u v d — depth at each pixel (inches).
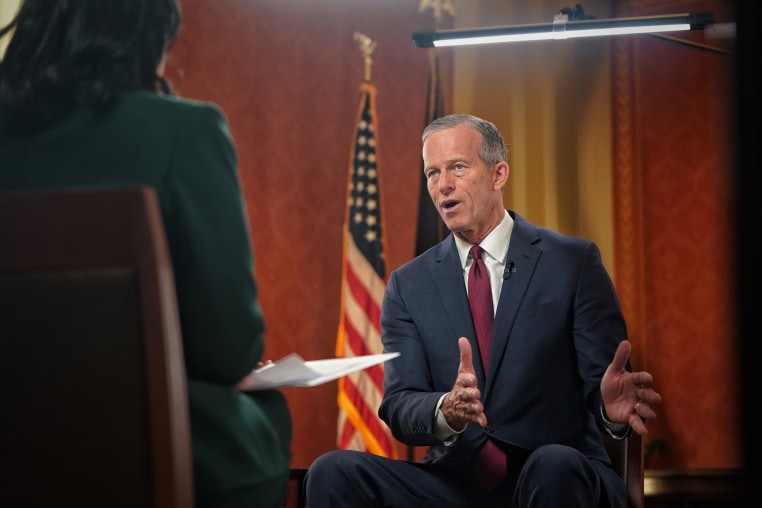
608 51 212.1
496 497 89.0
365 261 204.2
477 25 216.8
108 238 38.4
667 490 198.5
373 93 215.0
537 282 93.8
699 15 117.8
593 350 90.2
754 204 23.1
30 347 38.0
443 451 92.0
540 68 212.7
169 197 45.4
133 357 38.1
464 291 96.7
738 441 23.5
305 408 209.9
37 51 47.4
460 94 215.8
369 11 221.0
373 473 87.0
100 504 37.9
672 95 212.2
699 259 209.0
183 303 44.9
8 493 37.9
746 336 23.2
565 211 208.5
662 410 205.2
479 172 96.3
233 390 47.3
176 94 52.2
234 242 45.7
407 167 217.2
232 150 48.4
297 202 216.1
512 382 91.0
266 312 212.5
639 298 206.4
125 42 48.3
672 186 210.8
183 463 38.4
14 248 38.3
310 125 218.4
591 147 210.2
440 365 94.9
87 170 45.7
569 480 76.8
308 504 87.0
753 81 23.4
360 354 199.8
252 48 219.3
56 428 38.0
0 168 46.7
